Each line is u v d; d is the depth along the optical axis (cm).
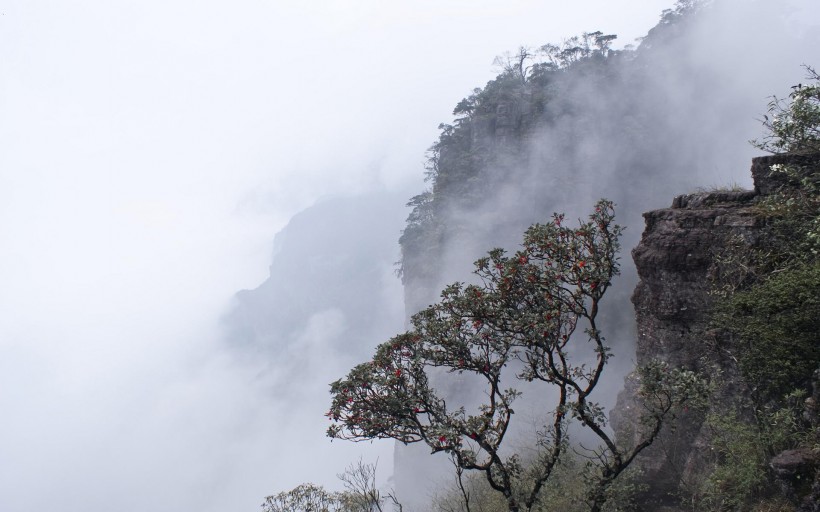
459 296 656
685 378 590
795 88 780
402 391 634
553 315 625
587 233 635
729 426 652
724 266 770
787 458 539
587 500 646
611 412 1012
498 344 648
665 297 841
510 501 625
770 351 586
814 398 550
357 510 813
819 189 720
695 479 718
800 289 573
